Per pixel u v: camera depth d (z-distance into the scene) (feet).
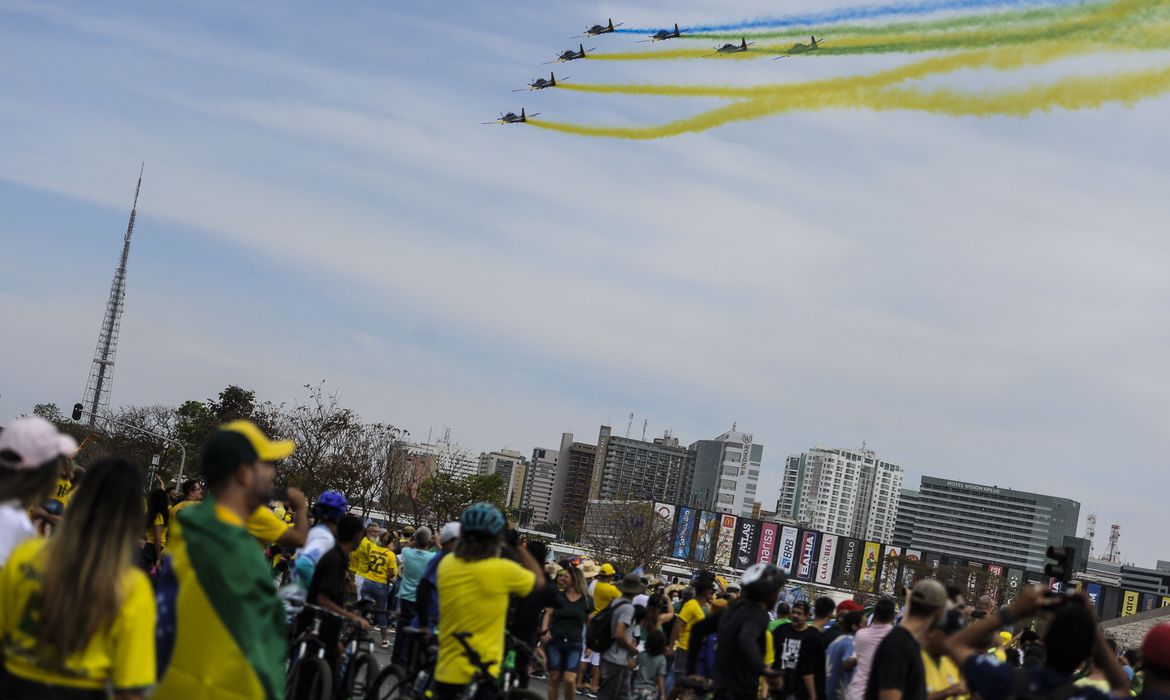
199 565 26.48
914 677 38.78
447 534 52.75
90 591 22.18
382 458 330.34
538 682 92.99
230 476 27.20
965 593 533.14
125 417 417.69
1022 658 75.56
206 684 26.18
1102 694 28.22
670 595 91.71
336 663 49.83
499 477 397.60
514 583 39.63
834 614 74.84
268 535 44.42
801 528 540.93
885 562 549.54
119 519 22.74
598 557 461.37
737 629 45.78
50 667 22.22
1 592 22.77
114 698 22.67
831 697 59.77
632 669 75.20
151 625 23.08
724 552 534.78
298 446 319.06
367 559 84.74
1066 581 52.54
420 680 47.06
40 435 27.35
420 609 51.83
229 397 428.56
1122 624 288.30
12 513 27.12
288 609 49.37
